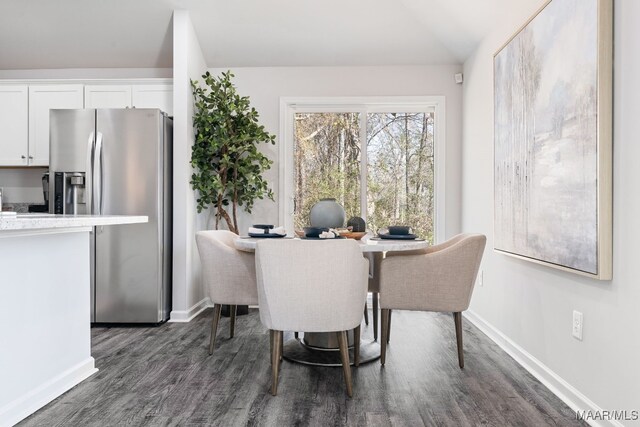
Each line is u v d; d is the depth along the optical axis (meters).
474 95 3.79
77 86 4.10
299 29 3.94
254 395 2.16
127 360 2.68
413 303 2.52
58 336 2.20
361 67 4.34
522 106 2.59
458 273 2.47
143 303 3.52
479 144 3.63
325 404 2.06
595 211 1.82
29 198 4.48
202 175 3.89
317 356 2.75
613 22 1.77
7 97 4.14
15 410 1.90
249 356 2.75
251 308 4.21
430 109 4.43
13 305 1.91
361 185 4.45
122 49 4.17
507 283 2.91
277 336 2.17
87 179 3.48
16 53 4.23
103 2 3.67
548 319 2.32
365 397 2.14
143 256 3.52
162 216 3.61
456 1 3.23
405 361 2.67
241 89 4.38
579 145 1.95
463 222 4.16
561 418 1.92
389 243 2.49
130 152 3.51
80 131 3.52
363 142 4.44
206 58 4.27
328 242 2.08
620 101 1.73
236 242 2.66
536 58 2.40
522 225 2.59
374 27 3.90
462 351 2.54
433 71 4.30
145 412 1.98
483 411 1.99
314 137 4.48
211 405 2.05
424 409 2.01
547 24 2.26
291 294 2.11
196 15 3.78
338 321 2.13
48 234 2.13
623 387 1.70
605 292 1.81
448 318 3.83
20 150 4.13
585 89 1.89
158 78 4.20
